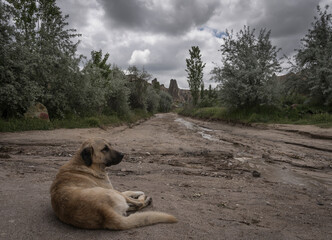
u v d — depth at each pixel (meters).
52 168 5.69
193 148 9.34
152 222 2.73
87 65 18.42
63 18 16.11
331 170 6.92
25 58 12.98
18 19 15.17
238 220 3.20
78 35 16.45
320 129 13.24
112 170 5.98
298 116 17.89
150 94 43.81
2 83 11.98
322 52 18.38
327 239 2.76
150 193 4.22
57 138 10.11
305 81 19.66
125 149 8.67
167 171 6.11
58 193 2.75
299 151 9.43
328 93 17.56
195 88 45.25
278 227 3.04
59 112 16.17
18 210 2.99
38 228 2.56
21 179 4.52
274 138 12.41
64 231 2.51
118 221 2.54
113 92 23.12
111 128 16.58
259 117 19.33
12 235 2.39
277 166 7.18
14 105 12.64
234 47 22.44
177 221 2.89
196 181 5.37
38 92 13.55
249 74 20.66
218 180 5.54
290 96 21.56
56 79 15.71
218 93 23.42
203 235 2.61
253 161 7.68
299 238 2.73
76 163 3.30
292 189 5.12
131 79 32.69
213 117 26.94
